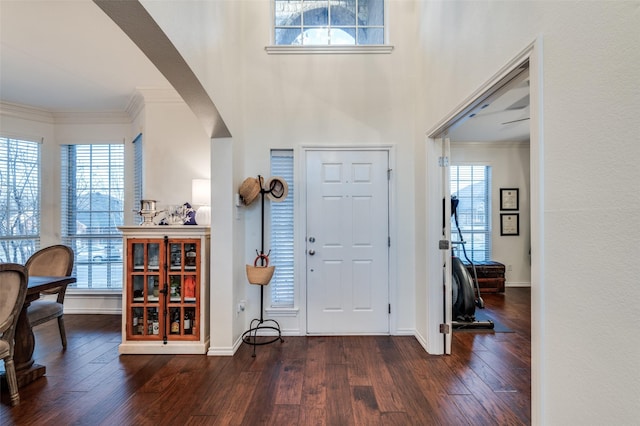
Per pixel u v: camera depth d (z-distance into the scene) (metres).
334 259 3.23
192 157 3.57
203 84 2.17
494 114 3.88
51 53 2.84
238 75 3.03
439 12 2.52
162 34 1.62
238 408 2.00
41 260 3.21
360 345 2.96
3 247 3.92
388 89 3.25
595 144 1.08
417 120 3.11
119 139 4.20
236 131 2.96
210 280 2.85
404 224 3.23
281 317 3.22
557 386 1.25
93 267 4.16
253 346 2.96
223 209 2.82
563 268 1.22
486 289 4.93
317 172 3.25
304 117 3.25
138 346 2.82
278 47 3.24
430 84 2.74
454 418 1.89
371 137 3.25
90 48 2.77
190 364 2.61
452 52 2.27
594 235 1.08
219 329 2.79
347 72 3.26
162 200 3.54
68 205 4.22
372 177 3.25
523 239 5.39
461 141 5.32
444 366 2.54
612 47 1.01
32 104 3.96
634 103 0.95
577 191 1.15
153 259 2.92
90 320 3.83
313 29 3.40
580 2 1.14
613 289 1.01
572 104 1.18
